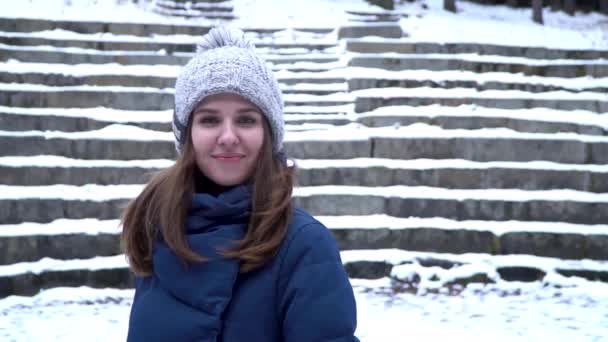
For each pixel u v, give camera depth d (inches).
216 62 67.9
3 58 358.6
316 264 62.6
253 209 65.7
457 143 306.7
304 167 289.0
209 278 63.6
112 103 333.1
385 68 384.5
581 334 207.9
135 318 66.9
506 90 368.8
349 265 263.3
